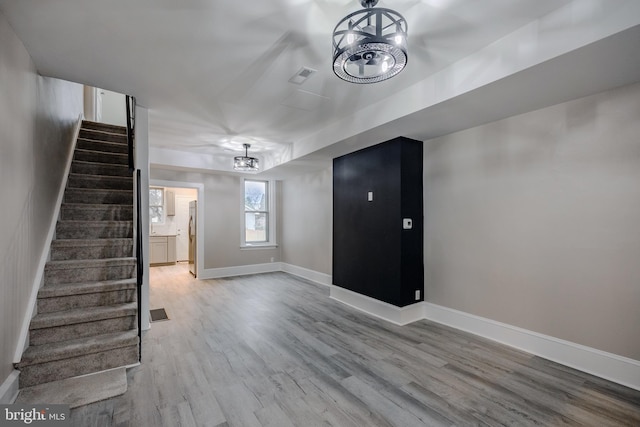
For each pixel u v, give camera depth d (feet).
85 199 11.91
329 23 6.28
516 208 9.65
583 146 8.20
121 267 9.88
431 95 8.61
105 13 5.85
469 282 11.05
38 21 6.10
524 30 6.48
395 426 6.05
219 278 20.80
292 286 18.44
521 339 9.52
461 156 11.25
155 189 27.43
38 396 6.71
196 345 9.87
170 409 6.53
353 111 11.35
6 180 6.34
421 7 5.82
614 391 7.21
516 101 8.38
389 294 12.35
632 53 5.88
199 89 9.38
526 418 6.28
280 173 20.83
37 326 7.66
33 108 7.94
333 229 15.84
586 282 8.16
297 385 7.52
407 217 12.12
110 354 8.07
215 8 5.75
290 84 9.04
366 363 8.67
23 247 7.39
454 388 7.39
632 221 7.41
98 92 19.74
